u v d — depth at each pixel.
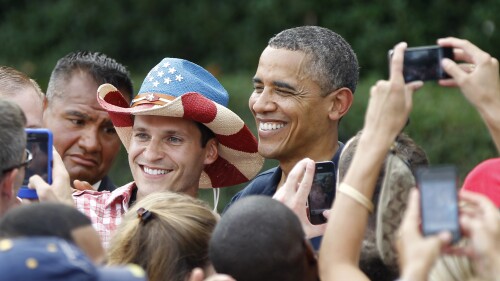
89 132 8.84
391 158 5.86
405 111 5.41
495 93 5.24
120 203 8.03
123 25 22.06
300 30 7.67
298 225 5.48
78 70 8.88
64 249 4.73
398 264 5.73
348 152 6.23
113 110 7.97
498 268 4.50
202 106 7.73
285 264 5.38
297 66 7.51
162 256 6.14
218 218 6.45
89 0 22.20
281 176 8.02
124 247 6.21
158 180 7.83
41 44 22.17
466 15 20.45
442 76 5.52
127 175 15.96
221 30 21.59
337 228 5.39
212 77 8.23
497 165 6.90
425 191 4.73
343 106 7.66
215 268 5.49
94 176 8.94
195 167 7.91
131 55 22.28
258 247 5.37
